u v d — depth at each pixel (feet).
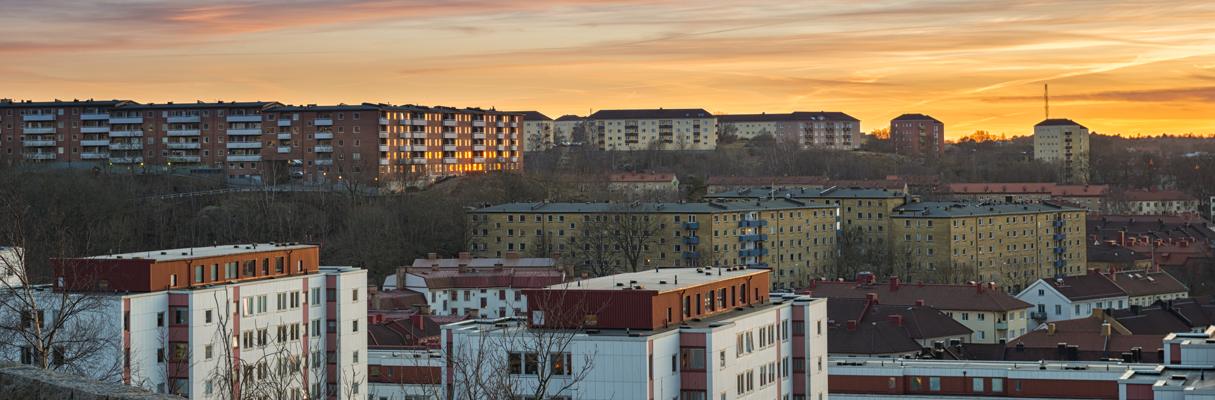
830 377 423.23
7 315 311.27
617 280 350.02
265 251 410.11
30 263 483.10
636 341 306.55
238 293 385.29
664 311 326.24
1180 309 628.69
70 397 99.04
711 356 320.29
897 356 510.99
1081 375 403.34
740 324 340.39
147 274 368.07
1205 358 331.16
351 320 422.00
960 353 517.14
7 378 102.17
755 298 373.81
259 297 393.29
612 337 308.60
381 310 644.69
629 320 321.52
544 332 278.67
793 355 371.56
